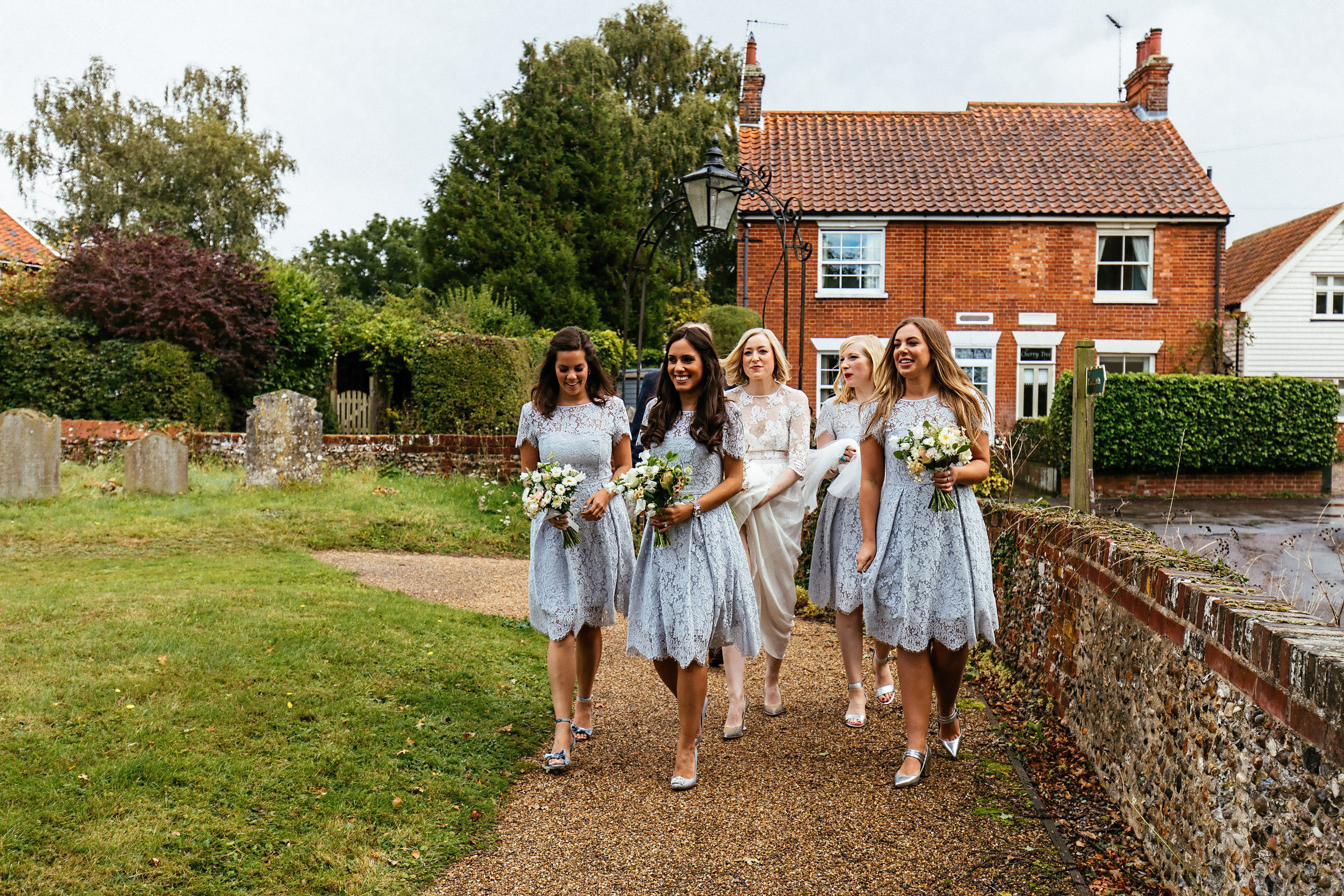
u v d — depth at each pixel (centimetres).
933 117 2223
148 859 284
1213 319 1930
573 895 289
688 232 3272
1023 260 1941
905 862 309
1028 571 496
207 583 658
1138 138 2125
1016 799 358
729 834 331
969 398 386
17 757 337
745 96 2181
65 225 3181
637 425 726
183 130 3306
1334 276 2398
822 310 1964
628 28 3438
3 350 1523
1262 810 233
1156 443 1612
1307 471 1661
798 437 474
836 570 457
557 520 388
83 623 512
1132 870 304
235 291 1664
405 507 1092
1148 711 318
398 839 316
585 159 2816
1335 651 208
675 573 376
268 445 1155
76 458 1352
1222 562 330
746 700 484
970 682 529
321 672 456
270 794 332
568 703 395
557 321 2616
